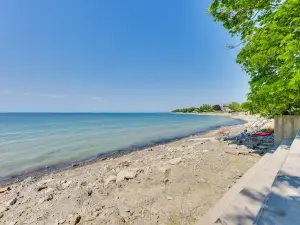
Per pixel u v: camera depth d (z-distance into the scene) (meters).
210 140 15.21
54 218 4.55
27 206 5.28
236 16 10.42
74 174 8.66
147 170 7.34
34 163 11.44
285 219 2.07
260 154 9.23
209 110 161.75
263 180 4.71
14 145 17.27
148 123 49.94
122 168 8.40
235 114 108.75
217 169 7.18
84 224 4.24
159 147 15.23
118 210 4.71
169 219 4.21
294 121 9.59
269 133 14.55
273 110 10.17
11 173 9.61
